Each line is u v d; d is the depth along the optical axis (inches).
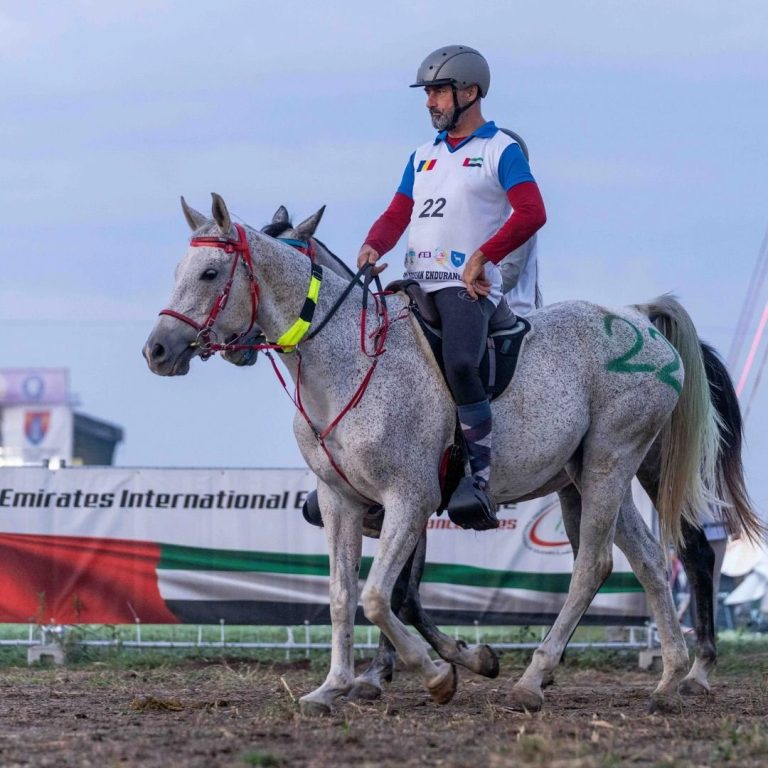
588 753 282.4
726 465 447.8
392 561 345.7
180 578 597.9
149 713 375.2
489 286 363.9
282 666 578.2
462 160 375.6
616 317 398.0
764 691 441.7
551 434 373.1
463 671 550.6
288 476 601.0
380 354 354.0
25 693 443.5
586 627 609.9
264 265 350.0
